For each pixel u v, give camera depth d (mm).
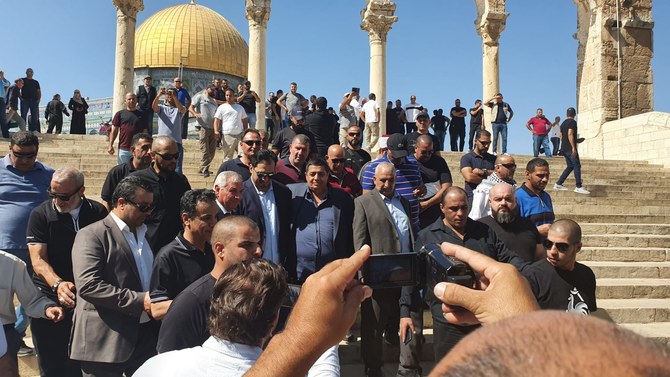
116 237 4715
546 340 601
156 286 4449
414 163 7496
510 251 5398
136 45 55500
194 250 4637
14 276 4492
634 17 20797
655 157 18016
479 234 5422
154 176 5902
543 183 7070
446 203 5406
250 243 3877
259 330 2674
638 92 20672
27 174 6410
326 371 2611
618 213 12242
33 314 4582
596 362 545
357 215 6152
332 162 7438
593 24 21078
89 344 4500
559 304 4711
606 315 7332
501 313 1287
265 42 21266
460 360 647
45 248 5148
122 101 19359
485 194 7488
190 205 4625
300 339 1354
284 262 6000
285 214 6117
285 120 19609
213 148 12812
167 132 11273
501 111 18609
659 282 8492
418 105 21938
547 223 7082
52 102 21266
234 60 56938
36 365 6117
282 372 1320
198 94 12844
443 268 2074
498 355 602
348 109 17844
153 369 2697
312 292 1392
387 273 2357
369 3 21625
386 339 6492
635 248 9852
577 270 5027
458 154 16891
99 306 4523
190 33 55219
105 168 13000
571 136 13812
